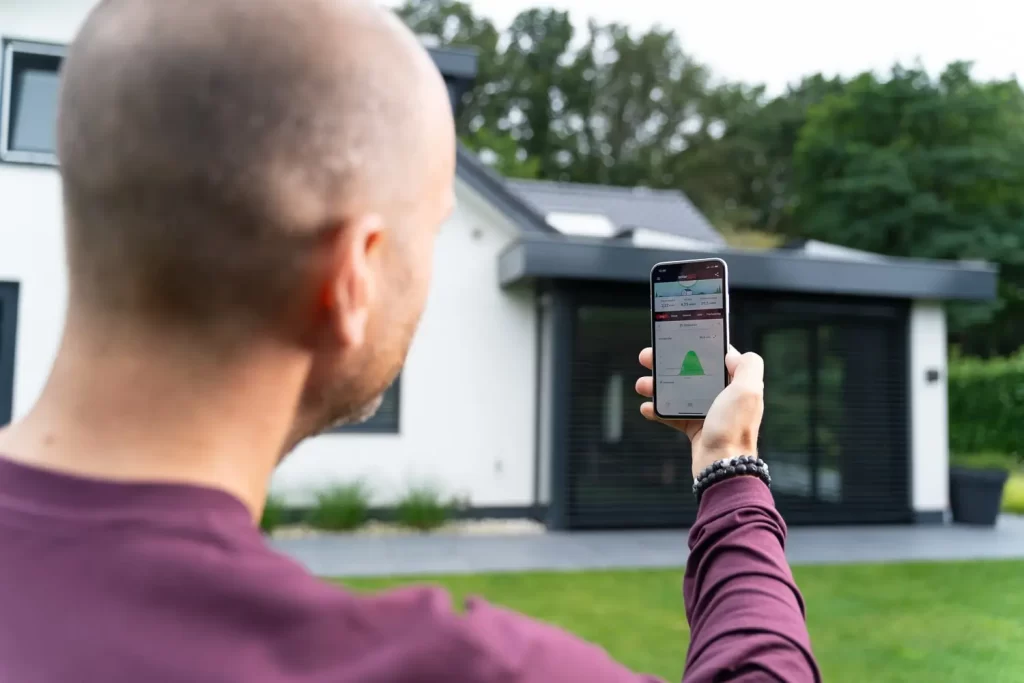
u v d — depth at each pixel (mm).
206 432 507
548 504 8188
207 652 417
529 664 455
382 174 532
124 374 506
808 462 9086
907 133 27375
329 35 518
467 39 41438
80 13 7762
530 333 8672
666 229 13812
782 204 40875
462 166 8602
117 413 504
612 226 13469
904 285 8625
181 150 478
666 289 1345
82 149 498
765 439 9484
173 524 461
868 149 26797
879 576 6059
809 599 5277
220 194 481
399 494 8242
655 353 1331
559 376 8086
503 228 8703
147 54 486
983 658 3957
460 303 8539
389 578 5730
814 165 29094
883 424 9062
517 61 41719
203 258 489
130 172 483
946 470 9148
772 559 723
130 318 507
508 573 5980
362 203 519
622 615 4695
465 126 40281
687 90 42969
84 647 423
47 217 7551
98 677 415
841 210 26953
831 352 9094
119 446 500
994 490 8875
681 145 42750
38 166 7559
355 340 527
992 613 4906
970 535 8250
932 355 9219
